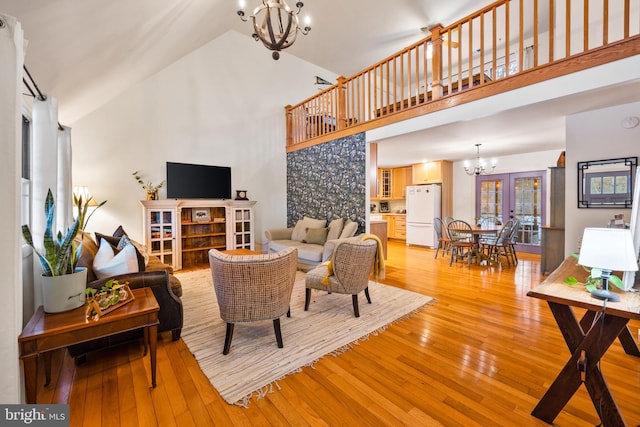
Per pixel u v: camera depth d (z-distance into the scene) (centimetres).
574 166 347
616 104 306
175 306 235
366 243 283
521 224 664
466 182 746
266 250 591
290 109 636
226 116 567
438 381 184
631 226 157
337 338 242
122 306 178
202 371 195
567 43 262
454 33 515
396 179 868
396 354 217
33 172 229
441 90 361
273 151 632
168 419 152
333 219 532
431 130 387
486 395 170
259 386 179
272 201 632
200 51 535
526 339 239
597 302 137
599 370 138
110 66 320
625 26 233
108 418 152
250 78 596
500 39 530
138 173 474
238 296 211
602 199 329
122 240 307
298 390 176
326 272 303
